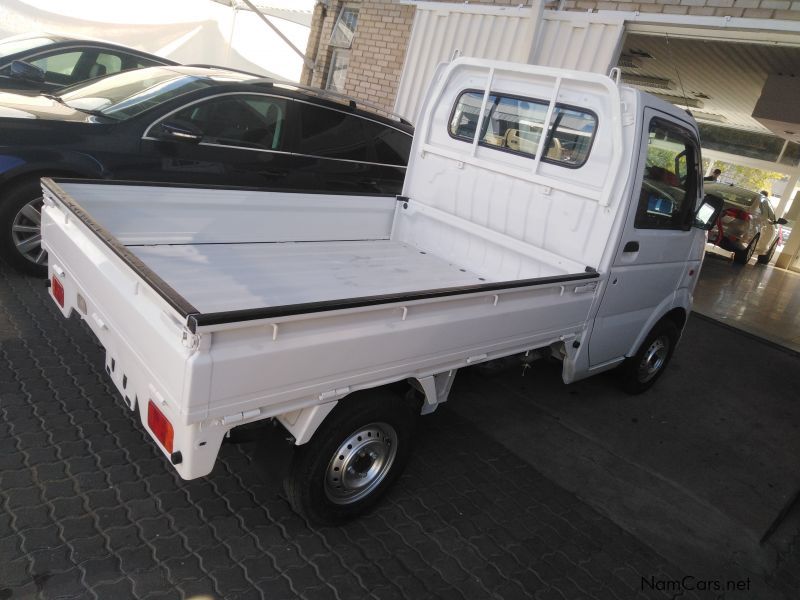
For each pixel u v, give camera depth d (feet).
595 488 12.50
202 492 9.78
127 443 10.53
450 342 9.36
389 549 9.44
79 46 24.80
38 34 25.93
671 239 14.25
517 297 10.41
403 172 20.92
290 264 12.21
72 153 14.67
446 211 14.80
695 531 11.76
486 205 13.94
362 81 32.14
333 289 11.18
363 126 19.61
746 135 58.70
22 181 14.64
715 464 14.60
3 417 10.44
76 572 7.81
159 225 11.44
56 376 11.93
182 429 6.84
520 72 13.05
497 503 11.22
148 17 48.08
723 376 20.90
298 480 8.64
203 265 11.18
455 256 14.67
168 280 10.14
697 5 20.84
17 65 21.06
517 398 15.75
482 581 9.22
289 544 9.09
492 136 13.78
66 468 9.62
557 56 23.94
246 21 49.80
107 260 8.56
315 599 8.23
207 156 16.48
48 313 14.19
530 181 13.04
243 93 16.93
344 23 33.91
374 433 9.37
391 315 8.36
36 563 7.82
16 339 12.86
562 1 23.99
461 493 11.27
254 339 6.95
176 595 7.80
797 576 11.10
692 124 13.64
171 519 9.08
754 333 27.20
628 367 16.31
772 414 18.45
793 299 38.11
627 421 15.87
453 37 27.63
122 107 16.08
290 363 7.27
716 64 31.73
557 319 11.62
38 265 15.58
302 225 13.70
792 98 31.40
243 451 10.98
